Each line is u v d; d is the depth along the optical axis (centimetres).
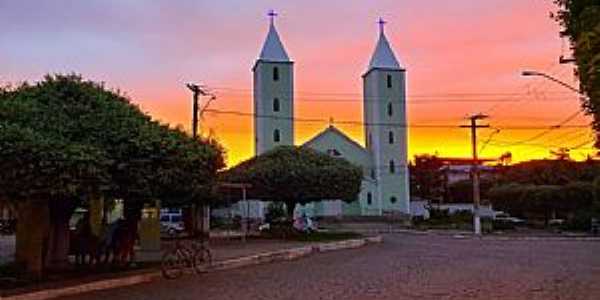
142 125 2081
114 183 1962
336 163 4862
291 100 8575
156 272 2138
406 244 4044
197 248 2403
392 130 8725
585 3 957
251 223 6475
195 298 1627
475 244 3966
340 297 1592
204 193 2572
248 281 2005
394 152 8712
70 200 2078
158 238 3039
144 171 2014
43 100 2089
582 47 927
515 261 2605
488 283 1827
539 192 6631
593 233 5291
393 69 8775
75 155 1773
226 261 2592
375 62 8800
